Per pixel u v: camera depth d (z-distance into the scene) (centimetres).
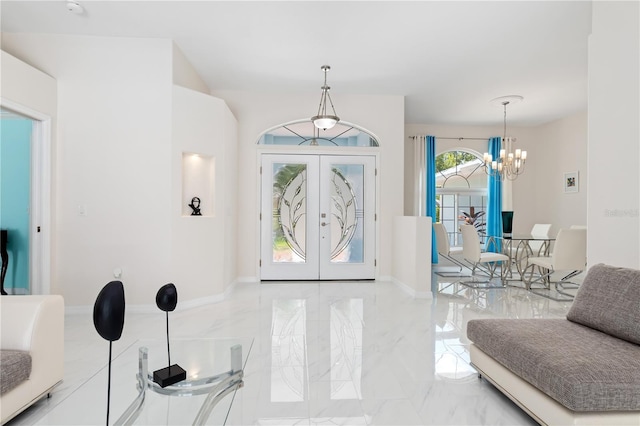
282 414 185
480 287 505
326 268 543
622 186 249
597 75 270
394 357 260
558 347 171
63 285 363
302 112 532
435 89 511
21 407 172
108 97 368
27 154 354
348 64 432
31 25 348
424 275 443
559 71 446
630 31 243
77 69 366
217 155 422
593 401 142
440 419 181
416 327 327
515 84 489
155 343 206
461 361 253
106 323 129
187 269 389
